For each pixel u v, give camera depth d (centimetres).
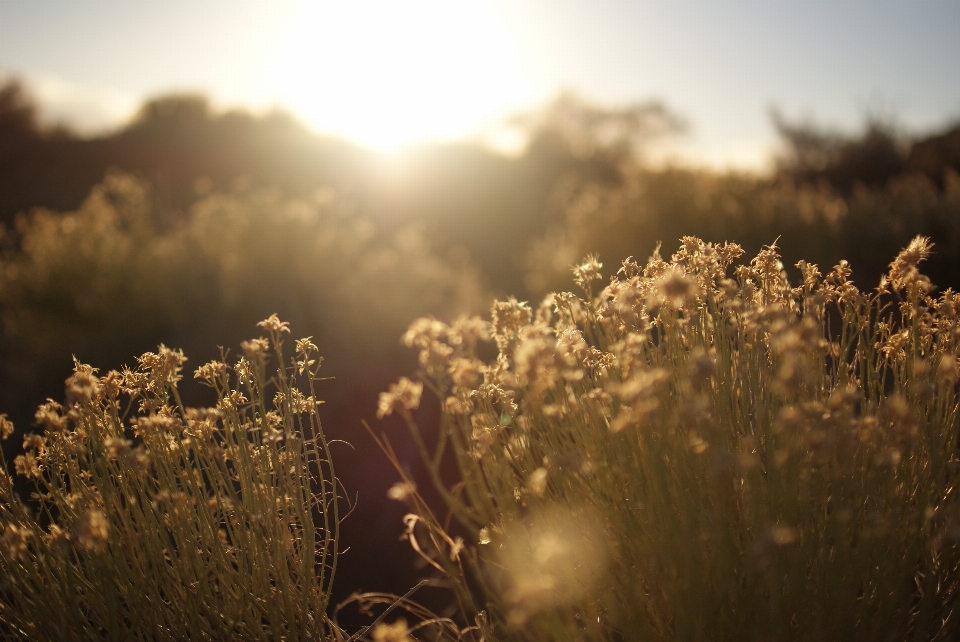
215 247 700
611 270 794
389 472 320
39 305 614
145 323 591
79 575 171
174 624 171
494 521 164
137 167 2548
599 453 161
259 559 177
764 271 185
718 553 135
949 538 127
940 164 1612
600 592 156
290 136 3009
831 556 146
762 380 164
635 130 3653
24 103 3059
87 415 171
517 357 140
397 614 225
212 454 180
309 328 569
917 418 146
